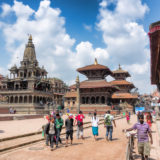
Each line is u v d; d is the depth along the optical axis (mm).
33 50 100625
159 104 48531
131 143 10672
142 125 9234
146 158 9039
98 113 61750
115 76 95438
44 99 92625
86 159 10250
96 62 72000
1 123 28922
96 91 65062
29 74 91625
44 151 11992
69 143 14641
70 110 64688
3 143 13594
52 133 12250
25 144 13836
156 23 13727
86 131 21859
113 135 18859
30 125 25609
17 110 67000
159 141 15734
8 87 92938
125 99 84375
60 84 129375
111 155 11078
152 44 16047
